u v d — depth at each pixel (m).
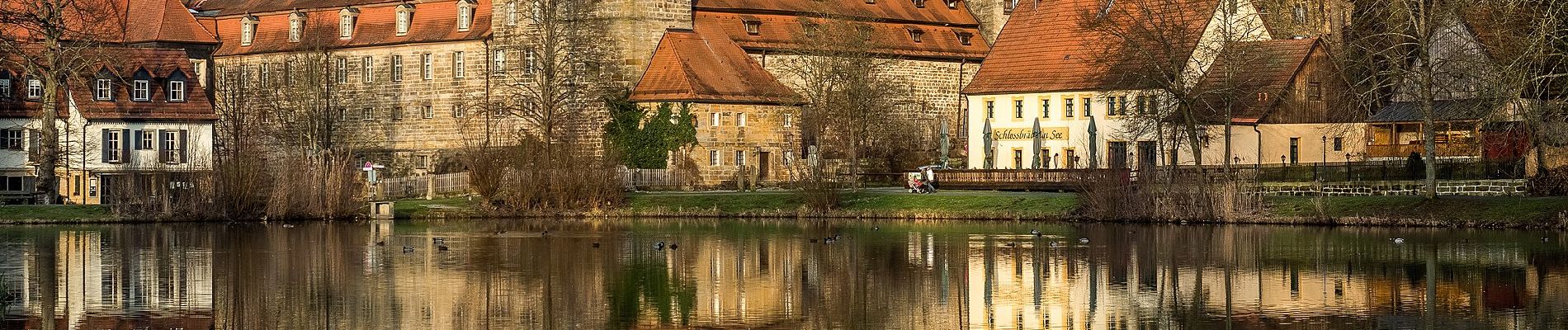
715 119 118.19
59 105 102.62
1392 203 81.06
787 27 127.62
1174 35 99.94
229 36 136.00
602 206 94.62
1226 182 82.44
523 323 49.06
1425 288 55.03
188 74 106.75
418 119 128.75
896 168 123.38
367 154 130.50
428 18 129.25
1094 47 115.00
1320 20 122.06
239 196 87.38
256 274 60.22
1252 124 103.94
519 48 122.62
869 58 122.12
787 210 92.88
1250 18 111.75
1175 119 97.56
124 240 73.94
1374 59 97.31
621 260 65.25
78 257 65.88
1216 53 103.75
